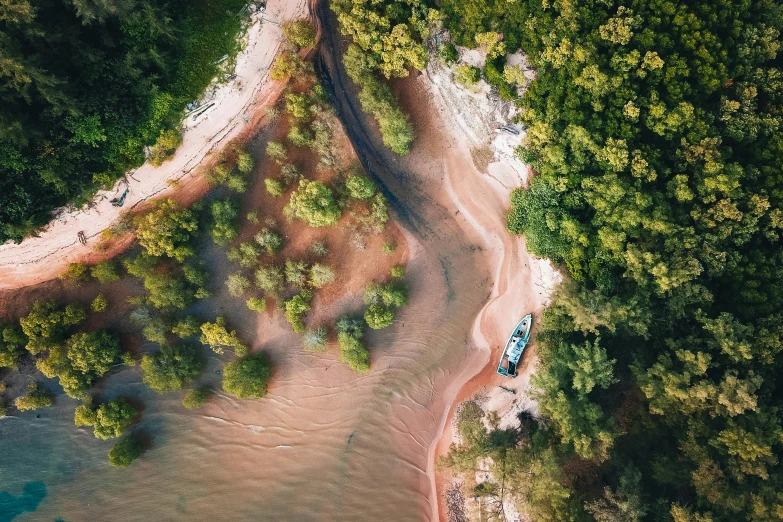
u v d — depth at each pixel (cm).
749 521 3969
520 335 5159
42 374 5200
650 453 4553
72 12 4194
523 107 4800
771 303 4059
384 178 5281
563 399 4434
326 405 5366
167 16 4572
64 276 4994
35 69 3894
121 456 5050
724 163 4169
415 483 5341
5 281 5006
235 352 5278
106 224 5003
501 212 5250
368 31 4734
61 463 5247
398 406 5378
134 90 4666
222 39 4947
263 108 5066
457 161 5253
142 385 5269
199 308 5238
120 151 4847
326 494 5322
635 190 4269
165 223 4794
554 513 4409
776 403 4197
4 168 4419
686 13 4106
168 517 5256
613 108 4284
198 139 5019
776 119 4084
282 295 5266
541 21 4425
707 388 4031
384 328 5325
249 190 5169
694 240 4134
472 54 4872
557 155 4469
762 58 4184
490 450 4934
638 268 4291
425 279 5341
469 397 5328
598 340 4466
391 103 5059
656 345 4525
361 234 5222
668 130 4250
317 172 5197
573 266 4662
